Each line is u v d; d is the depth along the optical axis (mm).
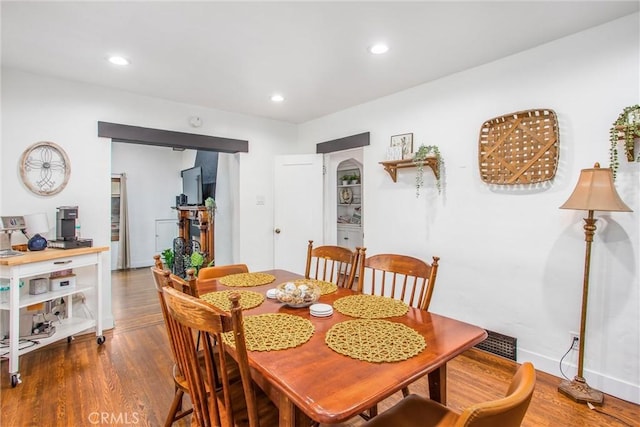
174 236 7078
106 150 3178
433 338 1279
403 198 3336
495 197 2654
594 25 2129
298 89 3266
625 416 1910
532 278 2463
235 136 4098
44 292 2678
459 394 2141
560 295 2328
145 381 2277
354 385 951
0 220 2670
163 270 1407
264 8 1898
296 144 4668
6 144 2715
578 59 2219
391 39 2277
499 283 2645
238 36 2223
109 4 1854
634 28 2004
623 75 2047
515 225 2545
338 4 1864
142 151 6688
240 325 920
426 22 2062
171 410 1657
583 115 2209
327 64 2682
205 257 4750
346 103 3725
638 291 2016
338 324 1415
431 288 1686
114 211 6406
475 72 2750
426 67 2754
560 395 2117
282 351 1159
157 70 2781
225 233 4879
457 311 2916
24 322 2793
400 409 1244
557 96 2318
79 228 3004
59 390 2164
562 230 2312
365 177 3725
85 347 2805
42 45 2338
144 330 3203
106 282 3193
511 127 2529
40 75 2850
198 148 3875
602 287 2150
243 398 1336
